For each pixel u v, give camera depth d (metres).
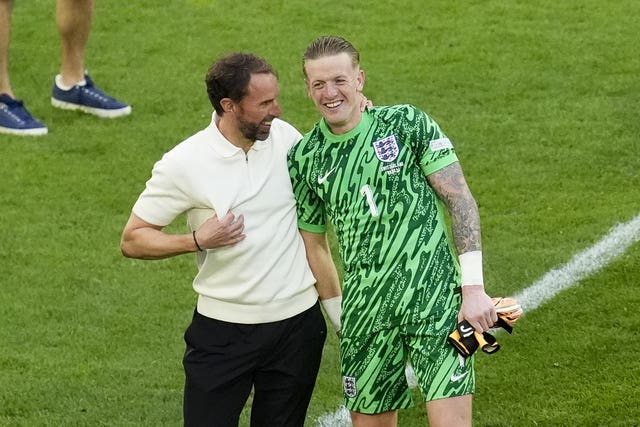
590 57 39.34
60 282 28.36
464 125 35.56
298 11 43.75
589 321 25.41
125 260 29.38
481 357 24.30
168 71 39.88
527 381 23.34
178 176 18.06
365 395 18.78
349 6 44.03
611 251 28.31
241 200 18.03
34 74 39.97
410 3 44.03
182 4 44.56
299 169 18.44
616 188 31.62
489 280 27.56
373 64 39.69
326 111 17.89
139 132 36.16
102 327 26.38
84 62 40.28
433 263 18.11
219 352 18.45
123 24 43.16
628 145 33.81
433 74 38.78
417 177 18.22
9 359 24.95
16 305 27.34
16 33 42.69
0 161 34.47
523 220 30.30
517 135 34.81
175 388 23.80
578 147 33.91
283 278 18.36
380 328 18.33
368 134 18.17
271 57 40.31
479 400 22.84
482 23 42.16
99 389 23.75
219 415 18.61
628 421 21.55
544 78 38.16
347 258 18.44
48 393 23.59
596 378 23.16
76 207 32.03
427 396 18.00
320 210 18.73
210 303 18.55
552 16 42.41
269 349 18.48
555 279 27.36
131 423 22.47
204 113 37.19
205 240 17.70
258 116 17.59
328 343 25.59
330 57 17.69
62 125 36.66
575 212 30.45
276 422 19.02
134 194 32.69
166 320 26.64
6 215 31.59
